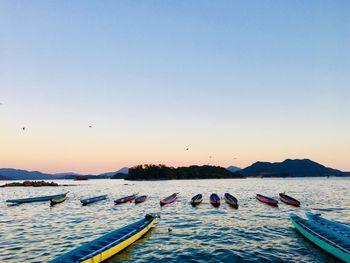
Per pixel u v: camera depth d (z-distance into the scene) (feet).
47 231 91.81
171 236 82.79
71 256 55.36
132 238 73.20
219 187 391.86
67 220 113.60
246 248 69.92
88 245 62.54
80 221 111.14
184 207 151.74
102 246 63.77
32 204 173.27
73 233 88.53
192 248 70.33
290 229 91.45
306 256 63.16
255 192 274.77
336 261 59.62
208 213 128.57
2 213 135.23
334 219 111.75
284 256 63.31
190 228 94.58
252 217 116.16
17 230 93.76
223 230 90.99
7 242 77.15
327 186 411.34
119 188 390.63
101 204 171.53
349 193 255.29
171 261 60.70
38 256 64.28
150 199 205.46
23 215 128.16
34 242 77.05
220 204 162.20
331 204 163.12
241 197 211.41
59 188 395.75
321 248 67.00
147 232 87.10
